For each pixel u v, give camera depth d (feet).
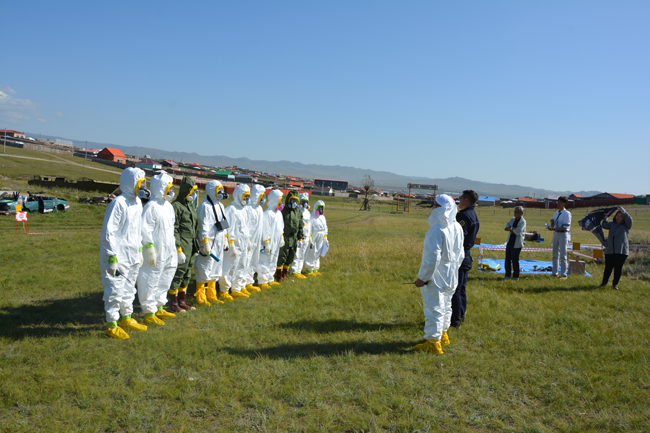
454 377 17.17
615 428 13.34
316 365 17.52
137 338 20.51
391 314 25.93
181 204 25.96
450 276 19.61
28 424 12.81
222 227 27.73
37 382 15.42
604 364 18.15
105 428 12.75
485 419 13.82
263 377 16.31
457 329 23.09
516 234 37.42
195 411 13.76
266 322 23.88
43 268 37.27
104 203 107.34
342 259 48.75
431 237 19.35
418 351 19.75
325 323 23.80
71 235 62.08
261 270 33.47
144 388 15.23
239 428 12.87
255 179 404.98
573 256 52.54
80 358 17.72
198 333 21.63
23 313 24.04
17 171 223.10
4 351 18.21
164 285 24.11
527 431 13.11
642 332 22.26
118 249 20.81
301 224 37.37
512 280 37.06
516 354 19.40
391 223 130.82
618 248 32.96
